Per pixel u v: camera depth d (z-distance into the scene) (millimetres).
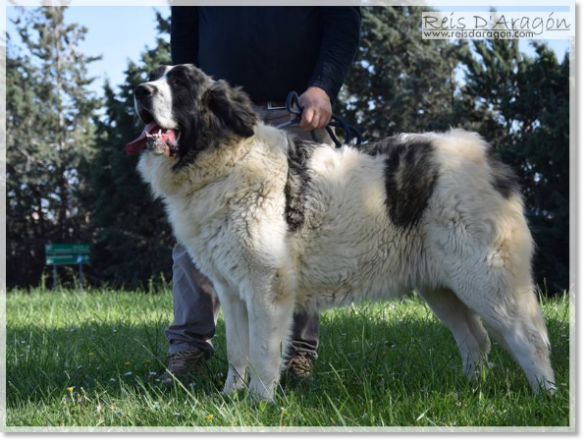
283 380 4207
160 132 3793
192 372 4336
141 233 24891
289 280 3785
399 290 3996
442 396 3537
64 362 4520
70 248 20109
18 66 33562
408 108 25531
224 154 3789
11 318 7496
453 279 3807
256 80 4426
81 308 8391
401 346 4945
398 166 3865
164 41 25453
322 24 4469
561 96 21094
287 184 3805
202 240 3865
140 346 5137
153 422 3412
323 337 5434
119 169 24125
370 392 3523
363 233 3854
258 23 4355
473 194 3760
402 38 26109
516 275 3742
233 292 3965
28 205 29781
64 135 33781
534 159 19375
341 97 26859
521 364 3711
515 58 22438
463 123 23125
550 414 3277
